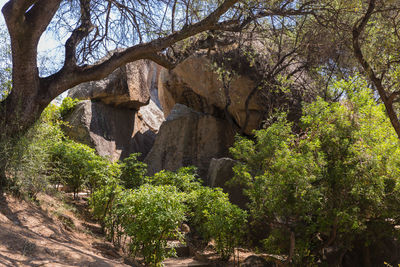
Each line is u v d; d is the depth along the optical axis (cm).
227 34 937
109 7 773
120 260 543
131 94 1336
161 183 886
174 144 1262
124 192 640
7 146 540
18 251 381
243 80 1200
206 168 1209
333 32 805
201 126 1278
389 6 695
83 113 1203
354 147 588
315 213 614
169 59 742
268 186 628
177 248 754
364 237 662
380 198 579
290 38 1026
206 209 763
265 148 661
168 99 1567
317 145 604
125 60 647
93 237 621
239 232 723
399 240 630
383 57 697
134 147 1407
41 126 633
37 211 555
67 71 620
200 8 796
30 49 559
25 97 580
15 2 519
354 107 638
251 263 670
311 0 759
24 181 552
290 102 1123
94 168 772
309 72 1038
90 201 746
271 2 730
